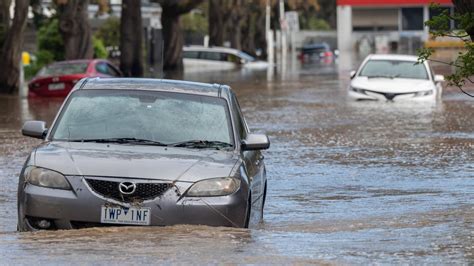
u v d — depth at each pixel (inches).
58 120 908.0
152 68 3735.2
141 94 928.9
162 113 906.7
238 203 818.8
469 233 824.9
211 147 881.5
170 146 872.9
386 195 1127.6
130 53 3875.5
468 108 2295.8
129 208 794.8
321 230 871.1
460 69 1069.1
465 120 2018.9
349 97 2495.1
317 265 679.1
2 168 1348.4
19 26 3043.8
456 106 2348.7
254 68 5167.3
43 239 761.0
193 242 749.3
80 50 3818.9
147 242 746.2
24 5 3024.1
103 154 829.8
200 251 719.1
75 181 801.6
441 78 2493.8
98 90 935.0
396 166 1371.8
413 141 1657.2
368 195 1130.7
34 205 803.4
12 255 703.1
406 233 834.8
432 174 1291.8
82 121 901.2
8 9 3186.5
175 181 804.0
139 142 876.6
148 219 796.0
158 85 944.3
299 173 1314.0
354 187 1192.2
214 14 6486.2
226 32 7829.7
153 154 837.8
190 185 805.9
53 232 788.0
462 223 892.6
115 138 880.3
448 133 1777.8
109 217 795.4
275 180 1254.9
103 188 800.3
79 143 871.7
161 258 693.9
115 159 818.8
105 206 794.8
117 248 724.0
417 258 711.1
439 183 1213.1
